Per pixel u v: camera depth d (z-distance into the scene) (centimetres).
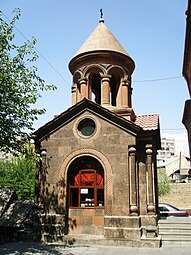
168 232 1517
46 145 1672
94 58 1909
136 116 1902
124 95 1911
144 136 1588
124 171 1509
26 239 1525
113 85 2081
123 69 1941
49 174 1625
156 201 1912
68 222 1555
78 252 1249
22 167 3475
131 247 1358
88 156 1593
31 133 1555
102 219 1518
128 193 1475
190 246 1367
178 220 1766
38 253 1233
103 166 1546
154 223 1473
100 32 2033
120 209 1463
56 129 1680
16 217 1580
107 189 1505
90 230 1518
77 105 1652
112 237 1420
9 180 3341
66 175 1597
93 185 1588
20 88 1348
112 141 1570
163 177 4519
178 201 4300
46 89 1437
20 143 1463
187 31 1672
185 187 4316
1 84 1262
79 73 1952
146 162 1579
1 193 1755
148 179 1543
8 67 1351
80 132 1652
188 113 2238
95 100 2183
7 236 1535
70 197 1608
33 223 1553
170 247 1348
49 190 1599
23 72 1384
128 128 1564
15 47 1382
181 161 6269
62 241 1473
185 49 1820
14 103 1343
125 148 1541
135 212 1445
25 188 3297
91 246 1384
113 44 1962
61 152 1638
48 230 1518
